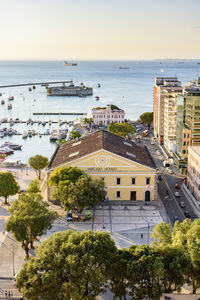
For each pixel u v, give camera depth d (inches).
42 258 2513.5
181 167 6205.7
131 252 2532.0
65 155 5196.9
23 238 3137.3
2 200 4845.0
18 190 4726.9
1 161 6697.8
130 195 4788.4
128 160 4655.5
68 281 2447.1
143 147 6107.3
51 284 2343.8
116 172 4699.8
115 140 5457.7
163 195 5118.1
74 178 4266.7
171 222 4180.6
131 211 4466.0
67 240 2583.7
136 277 2325.3
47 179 4729.3
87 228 3976.4
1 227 3998.5
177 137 6628.9
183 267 2402.8
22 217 3179.1
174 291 2679.6
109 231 3907.5
